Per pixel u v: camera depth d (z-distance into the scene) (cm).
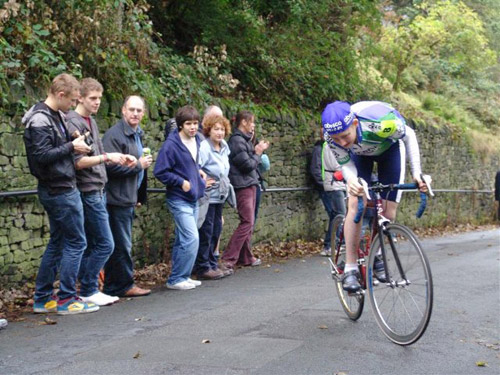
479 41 1998
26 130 545
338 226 573
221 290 692
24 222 654
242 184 837
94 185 593
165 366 417
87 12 767
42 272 583
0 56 637
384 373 408
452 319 559
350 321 540
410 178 1542
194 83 917
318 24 1261
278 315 560
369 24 1356
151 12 1110
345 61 1323
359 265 525
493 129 2217
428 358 441
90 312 583
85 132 579
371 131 493
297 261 935
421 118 1708
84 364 423
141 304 618
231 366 416
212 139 762
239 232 842
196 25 1136
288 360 429
